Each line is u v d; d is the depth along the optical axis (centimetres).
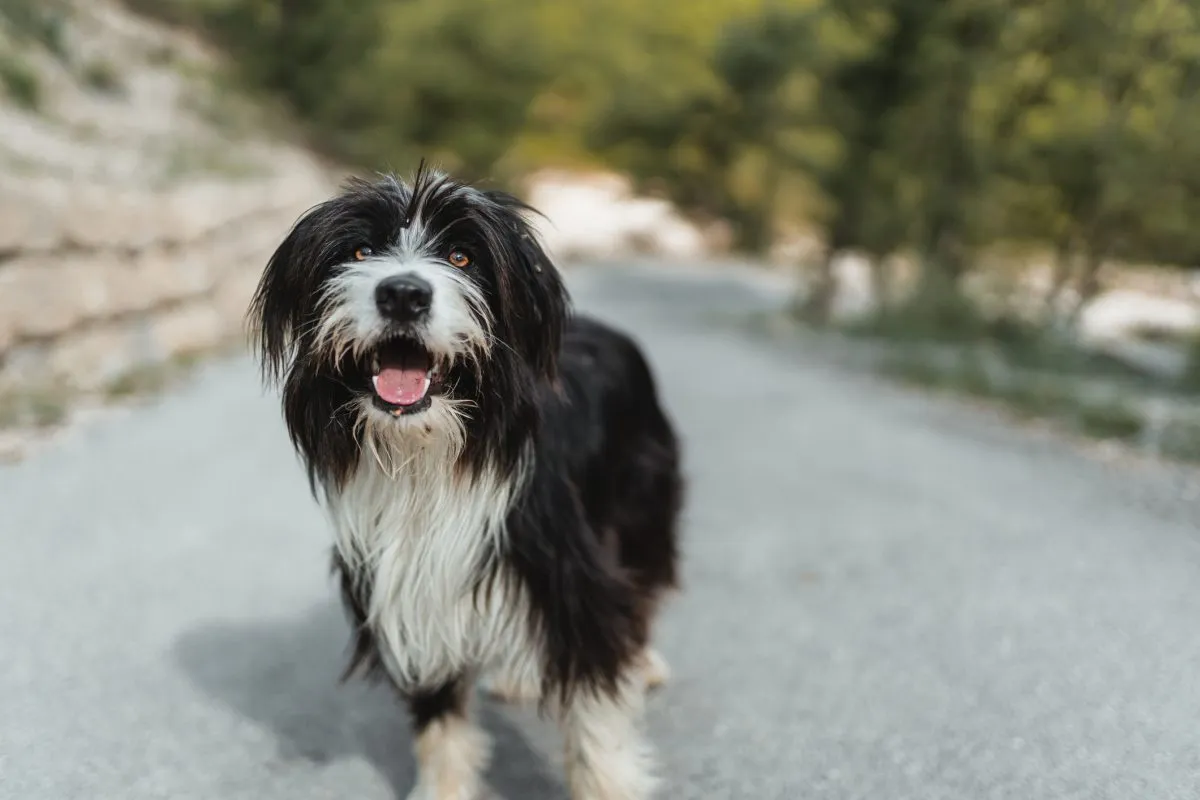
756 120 3058
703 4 4200
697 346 1392
